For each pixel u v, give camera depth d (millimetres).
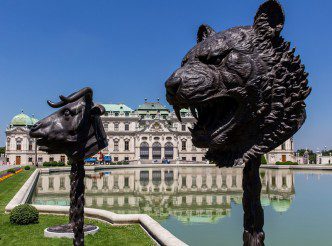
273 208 16531
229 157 2779
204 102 2586
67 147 5961
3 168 53500
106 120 87438
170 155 85750
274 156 80062
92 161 71562
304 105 2729
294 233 11602
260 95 2615
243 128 2688
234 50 2621
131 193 24266
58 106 5270
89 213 12734
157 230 9422
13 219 11203
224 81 2592
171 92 2605
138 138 85625
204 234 11914
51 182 33094
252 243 2916
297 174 40812
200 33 3197
